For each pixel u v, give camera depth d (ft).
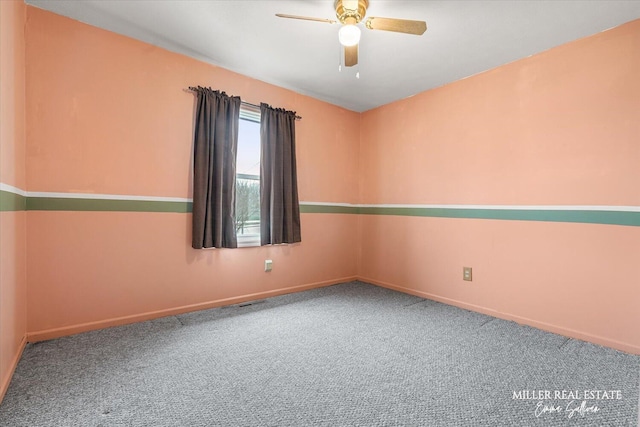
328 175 12.16
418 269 10.89
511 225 8.54
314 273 11.78
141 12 6.81
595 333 7.05
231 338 7.07
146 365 5.78
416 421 4.37
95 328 7.31
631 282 6.61
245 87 9.81
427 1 6.28
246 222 10.38
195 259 8.86
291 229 10.67
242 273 9.84
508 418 4.46
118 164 7.60
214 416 4.40
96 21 7.14
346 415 4.47
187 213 8.70
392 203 11.87
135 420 4.29
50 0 6.42
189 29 7.43
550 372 5.72
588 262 7.20
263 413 4.49
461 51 8.16
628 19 6.66
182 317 8.34
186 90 8.66
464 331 7.65
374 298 10.49
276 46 8.14
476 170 9.36
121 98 7.64
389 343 6.91
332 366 5.87
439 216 10.31
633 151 6.63
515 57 8.42
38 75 6.63
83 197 7.14
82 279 7.16
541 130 8.02
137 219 7.89
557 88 7.76
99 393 4.88
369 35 7.47
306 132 11.44
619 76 6.84
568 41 7.57
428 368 5.83
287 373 5.59
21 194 6.13
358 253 13.10
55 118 6.82
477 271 9.26
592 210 7.16
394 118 11.87
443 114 10.29
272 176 10.25
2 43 4.90
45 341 6.64
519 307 8.33
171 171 8.41
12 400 4.66
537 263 8.04
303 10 6.73
